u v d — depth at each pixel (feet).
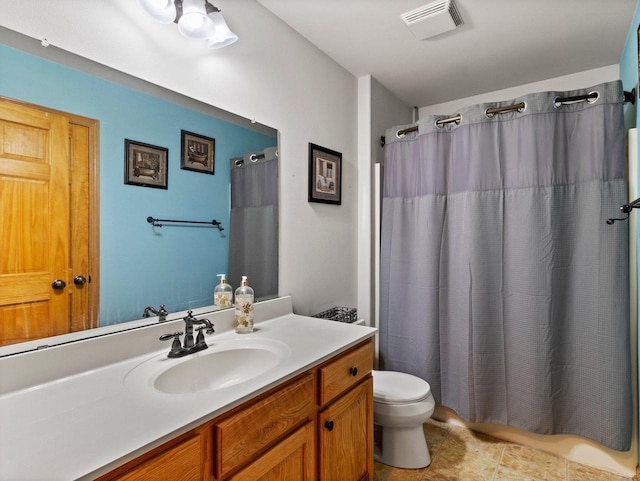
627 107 6.77
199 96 4.97
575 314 6.19
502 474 5.91
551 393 6.25
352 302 8.37
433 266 7.41
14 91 3.31
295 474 3.78
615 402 5.78
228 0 5.32
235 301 5.13
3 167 3.24
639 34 5.53
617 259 5.78
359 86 8.55
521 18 6.21
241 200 5.62
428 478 5.81
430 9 5.93
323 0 5.76
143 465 2.43
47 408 2.89
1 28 3.23
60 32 3.60
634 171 5.83
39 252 3.47
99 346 3.76
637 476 5.81
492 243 6.77
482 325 6.78
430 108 10.43
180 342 4.21
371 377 5.29
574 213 6.20
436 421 7.67
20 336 3.33
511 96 9.18
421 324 7.57
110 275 4.03
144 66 4.33
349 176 8.25
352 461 4.77
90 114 3.85
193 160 4.92
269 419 3.44
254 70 5.79
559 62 7.81
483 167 6.79
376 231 8.64
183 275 4.80
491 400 6.78
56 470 2.12
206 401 3.02
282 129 6.34
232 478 3.05
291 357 4.08
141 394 3.15
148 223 4.41
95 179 3.90
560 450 6.39
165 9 4.03
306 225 6.91
